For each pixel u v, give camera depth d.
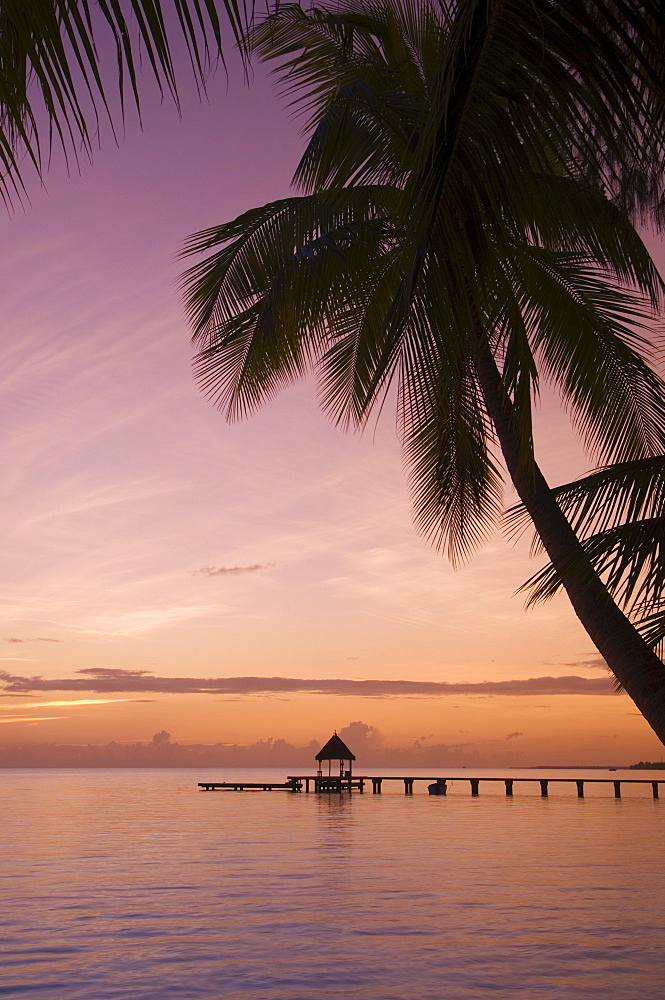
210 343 9.69
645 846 27.31
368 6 8.03
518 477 6.41
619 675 5.32
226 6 1.87
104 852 26.34
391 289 7.26
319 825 36.88
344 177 7.96
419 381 5.33
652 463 4.69
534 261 7.52
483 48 3.17
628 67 3.50
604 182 3.97
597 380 7.48
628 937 13.22
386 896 17.28
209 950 12.52
